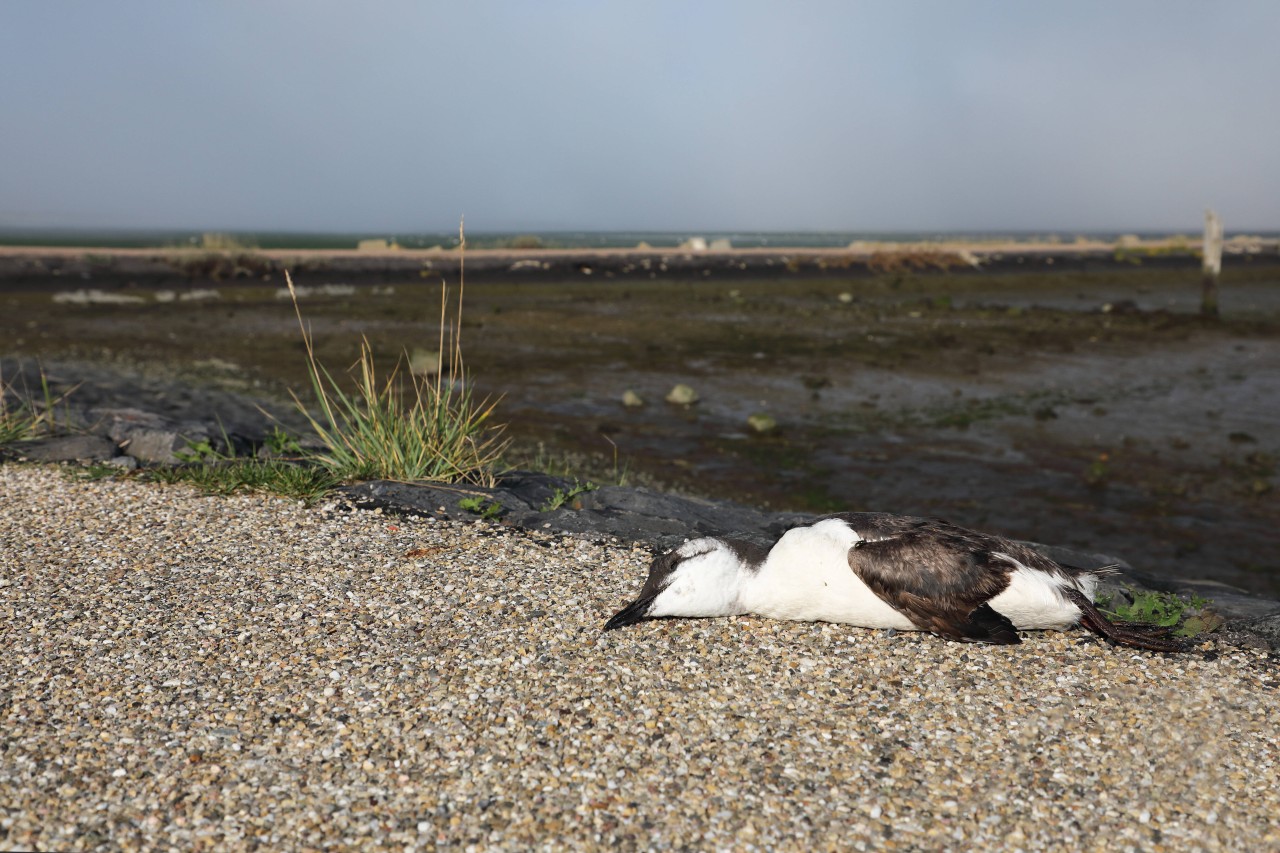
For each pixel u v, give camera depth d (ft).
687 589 3.24
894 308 18.76
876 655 3.12
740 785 2.57
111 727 2.73
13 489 4.41
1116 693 2.93
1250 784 2.59
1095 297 22.91
